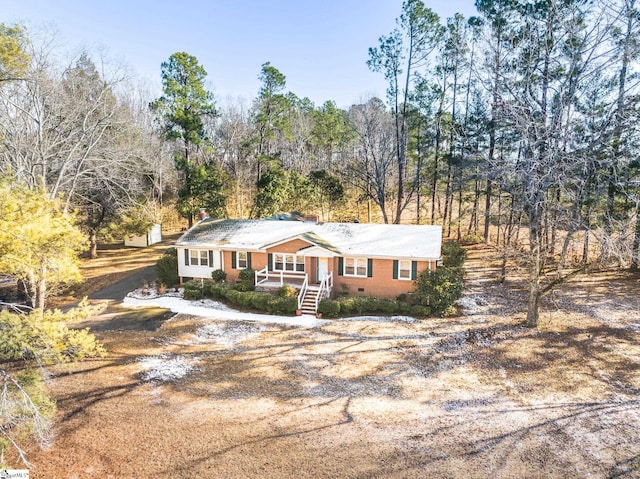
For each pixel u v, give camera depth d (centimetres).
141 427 1285
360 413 1380
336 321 2275
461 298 2622
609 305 2422
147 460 1141
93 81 3244
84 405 1403
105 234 3891
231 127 5522
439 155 4025
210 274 2866
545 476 1080
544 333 2047
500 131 3139
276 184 4466
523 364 1744
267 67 4728
